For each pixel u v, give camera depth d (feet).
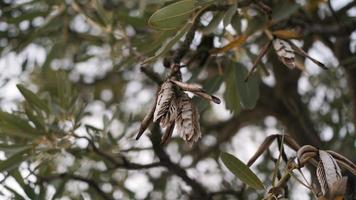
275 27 7.10
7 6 8.43
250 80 6.98
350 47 8.54
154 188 8.91
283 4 6.99
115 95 10.30
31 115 6.82
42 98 7.29
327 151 5.61
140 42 7.07
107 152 7.27
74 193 7.39
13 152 6.68
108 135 7.25
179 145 9.91
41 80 8.95
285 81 9.38
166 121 5.44
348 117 8.90
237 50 7.07
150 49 6.36
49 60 8.07
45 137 6.86
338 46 8.45
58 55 8.07
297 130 9.09
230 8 6.23
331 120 9.29
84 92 9.87
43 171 7.02
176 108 5.45
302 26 7.71
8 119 6.77
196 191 7.72
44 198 6.78
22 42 8.32
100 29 7.52
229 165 5.76
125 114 9.04
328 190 5.45
